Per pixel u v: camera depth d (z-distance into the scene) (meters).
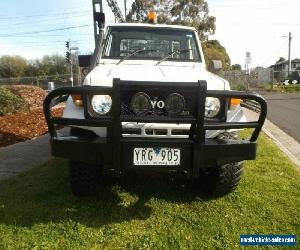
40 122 10.47
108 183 4.69
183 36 5.26
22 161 5.98
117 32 5.21
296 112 14.32
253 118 7.18
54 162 5.69
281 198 4.25
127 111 3.40
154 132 3.54
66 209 3.92
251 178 4.91
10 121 10.42
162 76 3.81
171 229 3.54
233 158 3.61
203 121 3.34
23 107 13.28
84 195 4.15
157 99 3.36
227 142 3.58
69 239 3.34
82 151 3.51
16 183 4.74
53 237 3.36
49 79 34.94
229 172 4.04
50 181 4.77
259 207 4.01
